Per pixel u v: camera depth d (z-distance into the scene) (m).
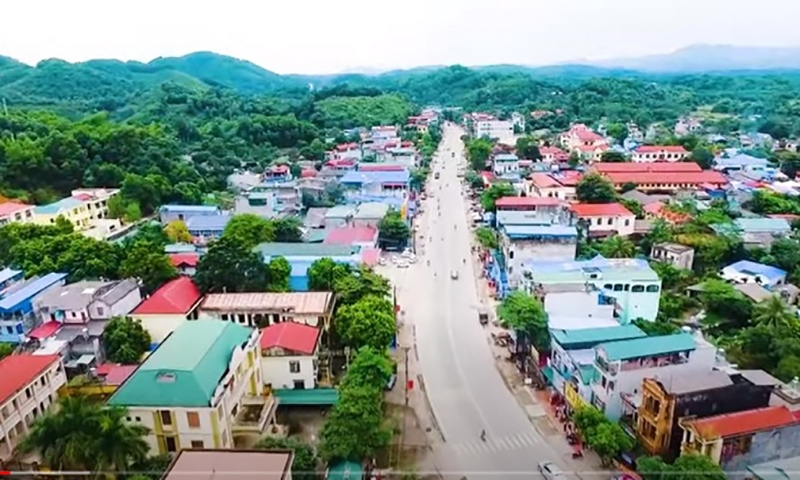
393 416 52.41
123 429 35.53
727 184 123.62
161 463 39.34
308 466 40.81
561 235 78.81
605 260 72.75
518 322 57.75
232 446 45.50
